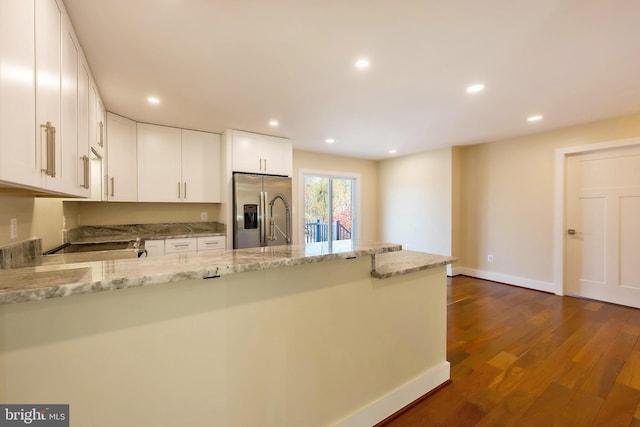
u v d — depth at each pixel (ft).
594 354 7.80
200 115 10.51
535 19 5.32
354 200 19.43
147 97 8.75
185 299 3.61
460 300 12.21
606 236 11.66
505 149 14.40
